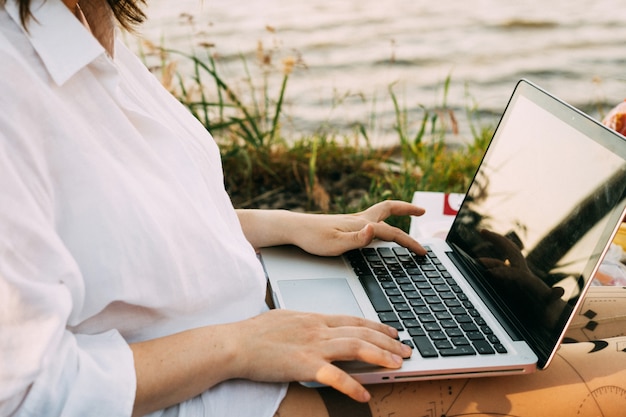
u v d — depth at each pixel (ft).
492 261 4.07
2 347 2.37
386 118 10.20
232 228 3.50
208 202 3.19
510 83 11.20
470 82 11.23
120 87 3.15
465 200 4.61
